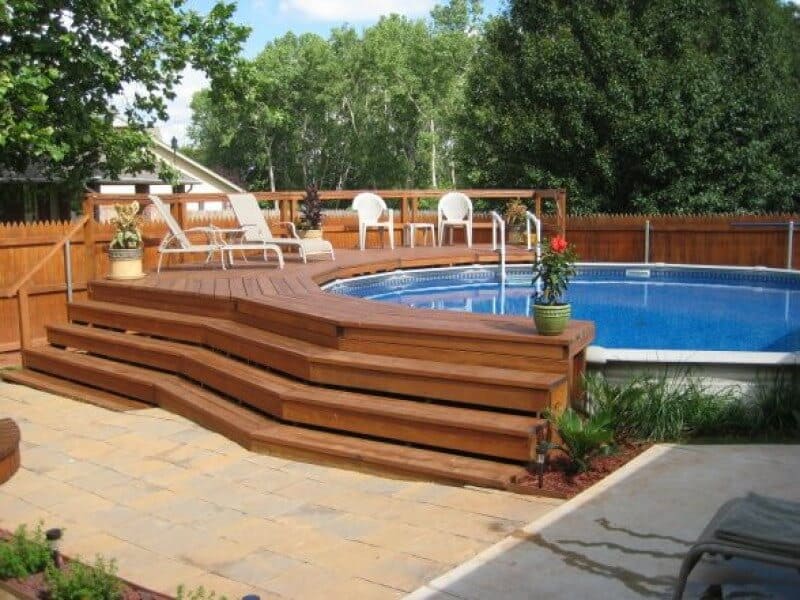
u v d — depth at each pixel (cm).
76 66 1166
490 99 2145
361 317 603
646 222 1548
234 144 5000
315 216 1212
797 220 1416
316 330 618
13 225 913
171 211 1096
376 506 432
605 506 409
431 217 1527
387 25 4800
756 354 544
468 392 506
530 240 1352
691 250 1525
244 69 1366
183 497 459
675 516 394
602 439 450
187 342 746
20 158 1270
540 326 512
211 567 362
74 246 973
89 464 525
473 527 397
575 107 1919
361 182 5003
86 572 330
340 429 529
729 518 296
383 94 4769
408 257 1161
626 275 1310
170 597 326
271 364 623
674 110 1845
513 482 448
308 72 4625
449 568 350
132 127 1312
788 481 439
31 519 430
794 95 2144
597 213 1989
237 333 675
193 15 1329
